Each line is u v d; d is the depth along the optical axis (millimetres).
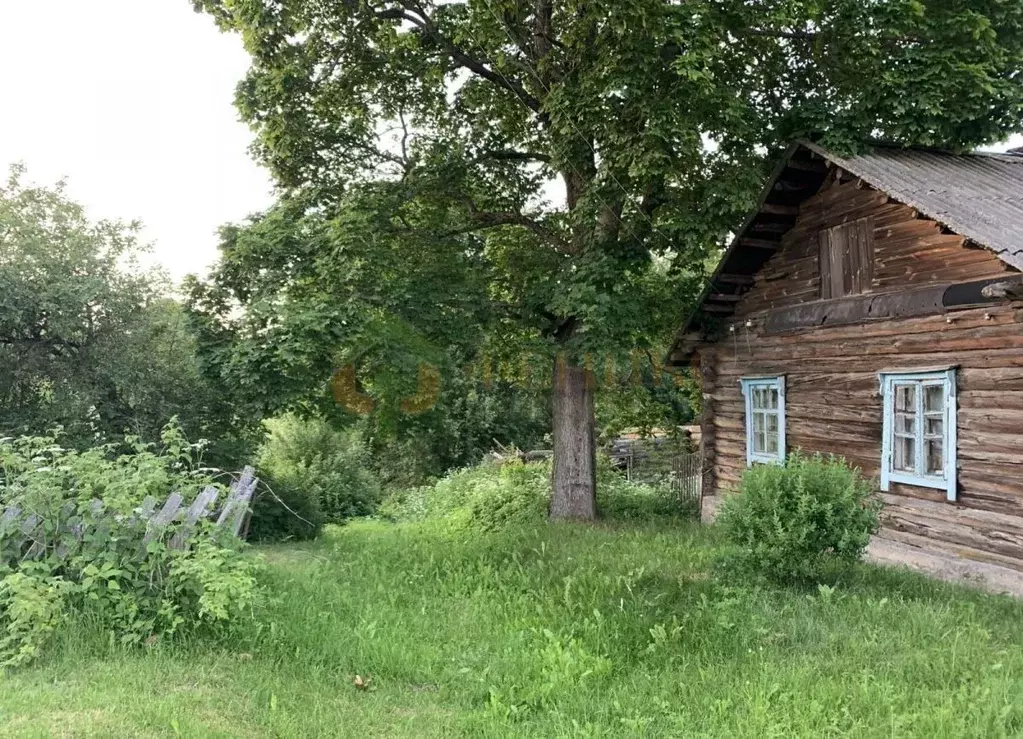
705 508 13805
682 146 10562
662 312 13586
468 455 29750
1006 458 8141
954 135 11461
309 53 13031
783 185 10805
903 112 10602
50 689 4707
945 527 8898
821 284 11016
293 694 4973
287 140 13117
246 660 5527
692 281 13844
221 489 6594
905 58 10953
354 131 13875
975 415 8531
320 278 12102
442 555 9945
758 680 5195
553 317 13430
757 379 12477
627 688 5238
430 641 6301
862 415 10281
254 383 11367
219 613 5359
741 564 8016
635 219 11984
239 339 11938
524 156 14453
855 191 10344
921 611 6633
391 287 11977
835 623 6414
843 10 10734
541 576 8594
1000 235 7449
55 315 11828
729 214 11586
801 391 11484
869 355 10164
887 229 9828
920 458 9281
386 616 6832
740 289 12789
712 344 13922
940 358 9031
